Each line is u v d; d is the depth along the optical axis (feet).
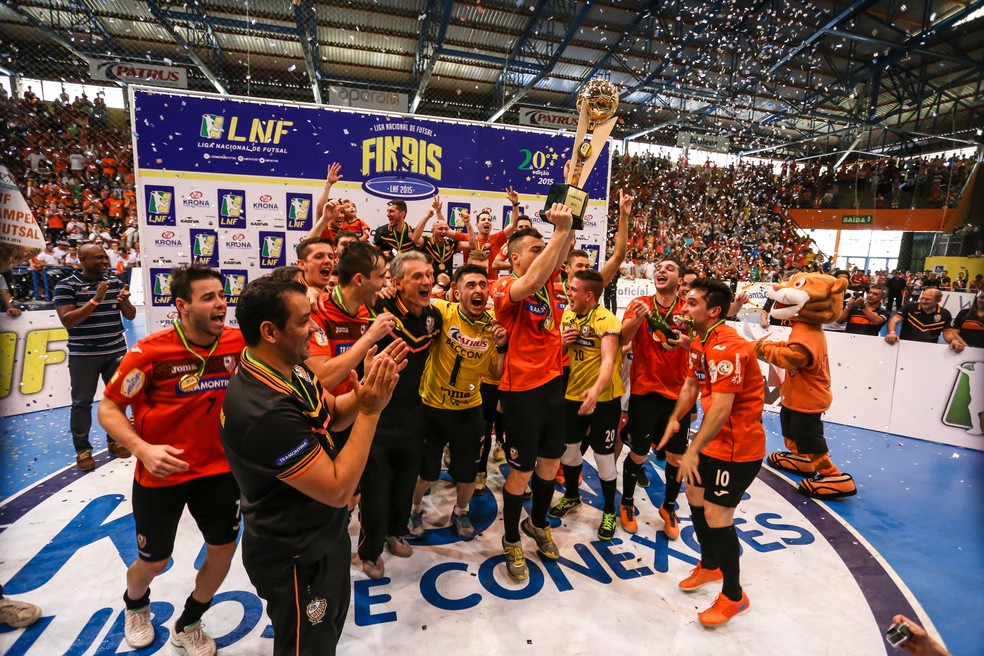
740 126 57.06
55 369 17.72
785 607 8.82
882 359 17.81
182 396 6.74
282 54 36.19
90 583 8.87
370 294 8.52
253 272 16.25
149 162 14.99
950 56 38.37
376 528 9.00
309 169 16.40
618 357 10.77
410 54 37.42
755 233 57.21
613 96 6.96
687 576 9.64
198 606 7.27
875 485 13.70
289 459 4.65
